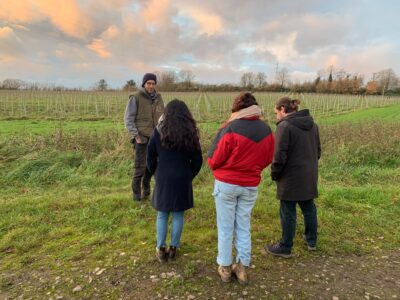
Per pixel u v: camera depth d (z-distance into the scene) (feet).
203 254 12.05
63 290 9.93
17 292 9.86
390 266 11.67
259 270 11.13
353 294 9.96
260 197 18.57
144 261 11.50
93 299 9.51
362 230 14.60
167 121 10.72
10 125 51.08
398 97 234.99
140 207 16.70
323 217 15.71
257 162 9.86
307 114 11.62
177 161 10.93
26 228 14.17
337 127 38.01
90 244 12.84
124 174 23.99
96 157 26.35
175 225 11.30
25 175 22.65
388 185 22.33
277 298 9.61
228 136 9.55
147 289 9.94
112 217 15.44
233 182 9.80
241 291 9.91
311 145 11.53
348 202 17.94
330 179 24.17
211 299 9.52
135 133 16.65
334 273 11.10
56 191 20.26
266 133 9.98
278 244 12.25
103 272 10.83
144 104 16.83
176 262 11.46
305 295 9.80
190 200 11.31
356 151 28.68
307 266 11.49
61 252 12.22
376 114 95.45
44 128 47.60
